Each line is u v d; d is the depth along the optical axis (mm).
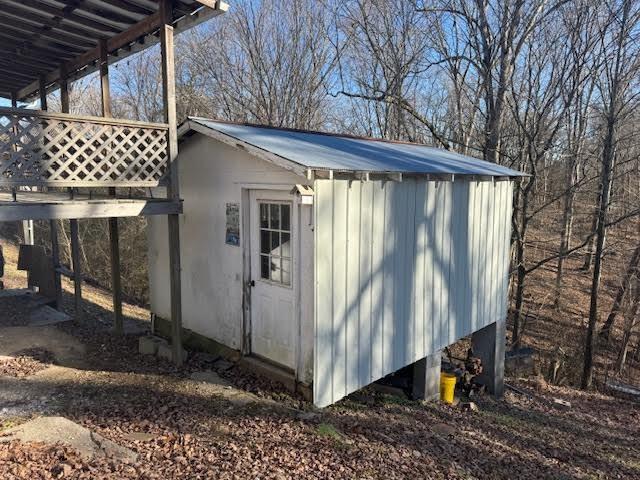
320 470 3787
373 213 5457
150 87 19656
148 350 6328
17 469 3127
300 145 5641
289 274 5273
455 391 8391
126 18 5840
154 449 3771
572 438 7512
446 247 6887
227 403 4852
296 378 5219
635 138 13977
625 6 11766
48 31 6426
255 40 16703
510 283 15828
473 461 5043
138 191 11305
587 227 19703
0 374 5211
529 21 11984
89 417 4301
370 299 5547
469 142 15578
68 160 4840
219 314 6176
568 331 14984
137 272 15758
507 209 8586
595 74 12719
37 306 8383
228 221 5867
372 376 5691
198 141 6168
